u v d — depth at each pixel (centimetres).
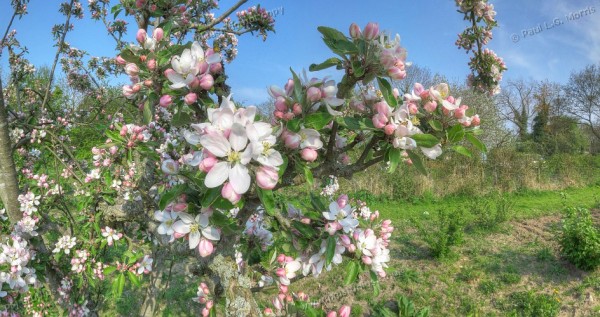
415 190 1202
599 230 750
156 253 323
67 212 321
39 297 312
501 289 665
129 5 253
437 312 601
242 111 134
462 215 952
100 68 607
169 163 163
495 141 2031
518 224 981
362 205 458
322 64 161
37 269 279
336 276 676
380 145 164
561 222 993
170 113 371
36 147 387
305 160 151
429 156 162
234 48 505
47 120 383
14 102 493
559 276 703
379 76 154
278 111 147
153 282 332
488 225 957
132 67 176
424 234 843
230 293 156
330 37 155
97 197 300
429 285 675
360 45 150
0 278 242
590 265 702
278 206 217
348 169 173
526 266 741
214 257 165
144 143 270
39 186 316
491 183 1351
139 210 268
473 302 623
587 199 1250
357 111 167
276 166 135
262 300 523
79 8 498
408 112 158
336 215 186
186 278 629
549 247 824
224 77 165
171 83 170
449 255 769
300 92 146
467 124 169
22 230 277
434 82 2156
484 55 379
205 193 135
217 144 128
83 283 317
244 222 170
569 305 625
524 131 2981
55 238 396
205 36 475
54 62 350
